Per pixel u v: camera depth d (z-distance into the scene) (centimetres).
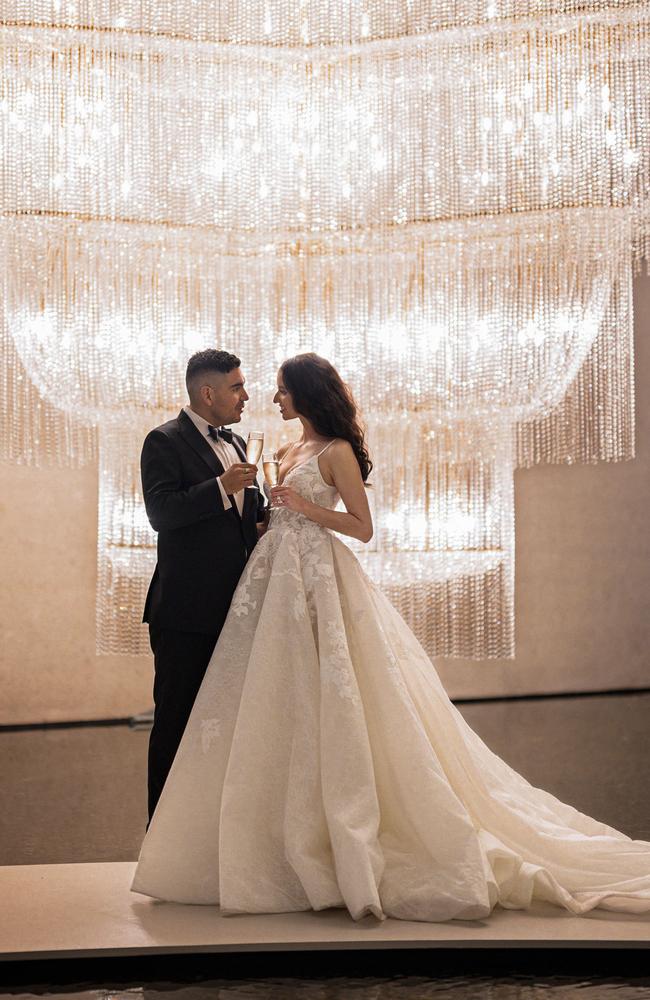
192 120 564
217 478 348
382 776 324
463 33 539
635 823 421
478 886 300
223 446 373
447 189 574
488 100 560
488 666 780
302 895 314
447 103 569
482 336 601
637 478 812
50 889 337
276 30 548
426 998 262
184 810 324
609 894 312
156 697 359
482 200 571
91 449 610
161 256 584
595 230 572
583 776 513
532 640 789
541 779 507
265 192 575
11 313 576
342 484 352
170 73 551
